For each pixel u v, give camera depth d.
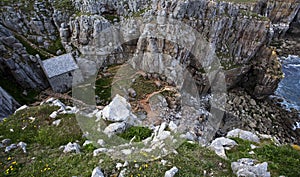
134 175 10.45
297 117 42.12
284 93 49.81
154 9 42.16
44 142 15.10
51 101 21.91
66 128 16.30
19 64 36.91
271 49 49.44
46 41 44.84
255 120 40.12
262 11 74.06
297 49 67.56
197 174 10.64
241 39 49.47
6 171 12.17
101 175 10.45
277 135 37.59
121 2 46.69
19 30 44.09
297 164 11.52
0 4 44.47
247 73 50.56
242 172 10.55
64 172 11.62
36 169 12.27
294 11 73.88
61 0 49.19
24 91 37.44
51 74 36.84
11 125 17.05
